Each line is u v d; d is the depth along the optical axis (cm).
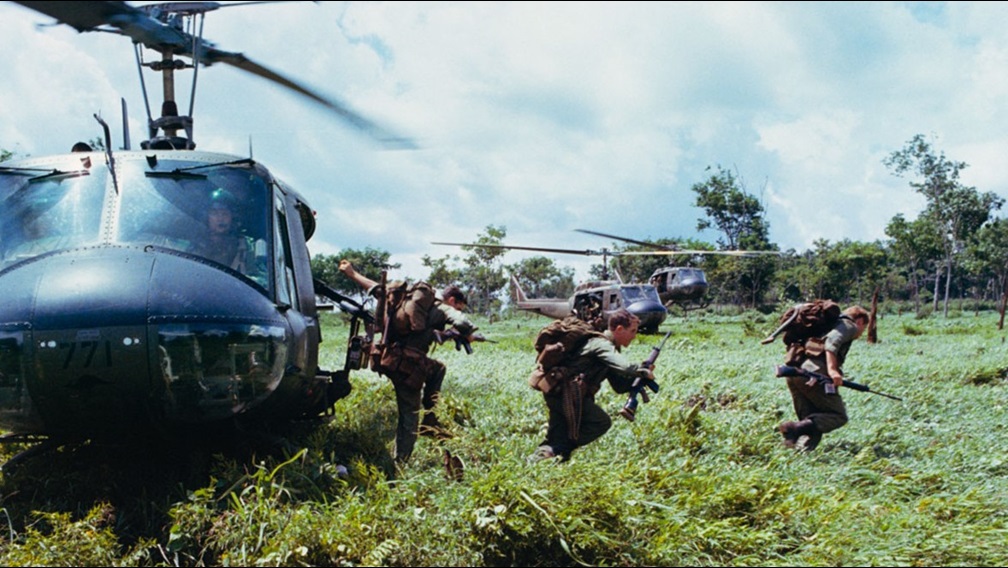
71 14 183
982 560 388
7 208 529
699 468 500
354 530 388
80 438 506
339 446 650
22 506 490
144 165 545
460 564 372
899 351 1647
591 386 534
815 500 446
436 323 600
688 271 3050
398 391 595
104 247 503
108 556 391
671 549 383
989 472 586
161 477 532
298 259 624
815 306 685
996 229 5591
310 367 621
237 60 325
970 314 5125
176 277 477
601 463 508
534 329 3438
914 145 4725
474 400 839
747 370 1168
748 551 392
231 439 556
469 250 5138
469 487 425
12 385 455
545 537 382
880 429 696
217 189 546
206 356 465
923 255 5094
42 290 459
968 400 884
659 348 536
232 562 377
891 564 368
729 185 5641
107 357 449
